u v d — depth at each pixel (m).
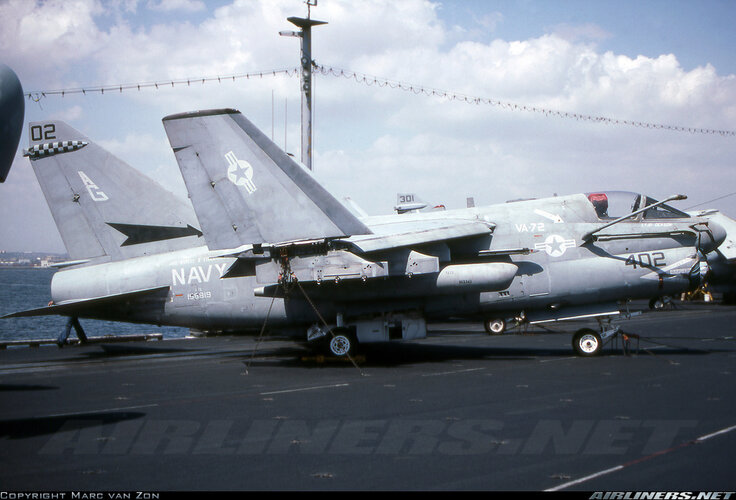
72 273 19.98
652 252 19.00
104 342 27.17
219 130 16.97
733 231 44.81
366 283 17.81
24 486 6.90
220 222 17.17
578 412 10.33
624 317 19.20
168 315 19.45
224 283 18.97
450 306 18.69
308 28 27.28
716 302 53.12
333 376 14.98
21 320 72.25
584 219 19.23
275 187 16.98
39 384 14.19
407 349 20.94
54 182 20.36
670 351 19.27
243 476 7.20
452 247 18.89
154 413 10.65
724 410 10.41
